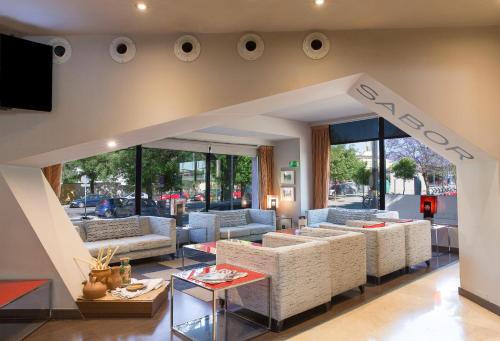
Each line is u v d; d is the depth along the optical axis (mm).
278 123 8039
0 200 3227
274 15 3047
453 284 4469
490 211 3520
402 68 3336
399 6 2898
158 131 3678
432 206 6074
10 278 3322
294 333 3098
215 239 6777
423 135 3787
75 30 3273
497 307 3443
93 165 6559
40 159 3434
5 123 3242
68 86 3352
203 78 3400
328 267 3592
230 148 8391
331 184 8609
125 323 3297
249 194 9078
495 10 2994
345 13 3021
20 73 3143
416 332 3096
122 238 5941
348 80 3496
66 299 3385
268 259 3227
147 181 7230
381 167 7590
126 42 3408
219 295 3816
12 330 3135
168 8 2875
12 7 2807
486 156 3455
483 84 3320
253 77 3400
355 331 3127
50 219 3529
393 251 4766
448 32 3352
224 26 3260
